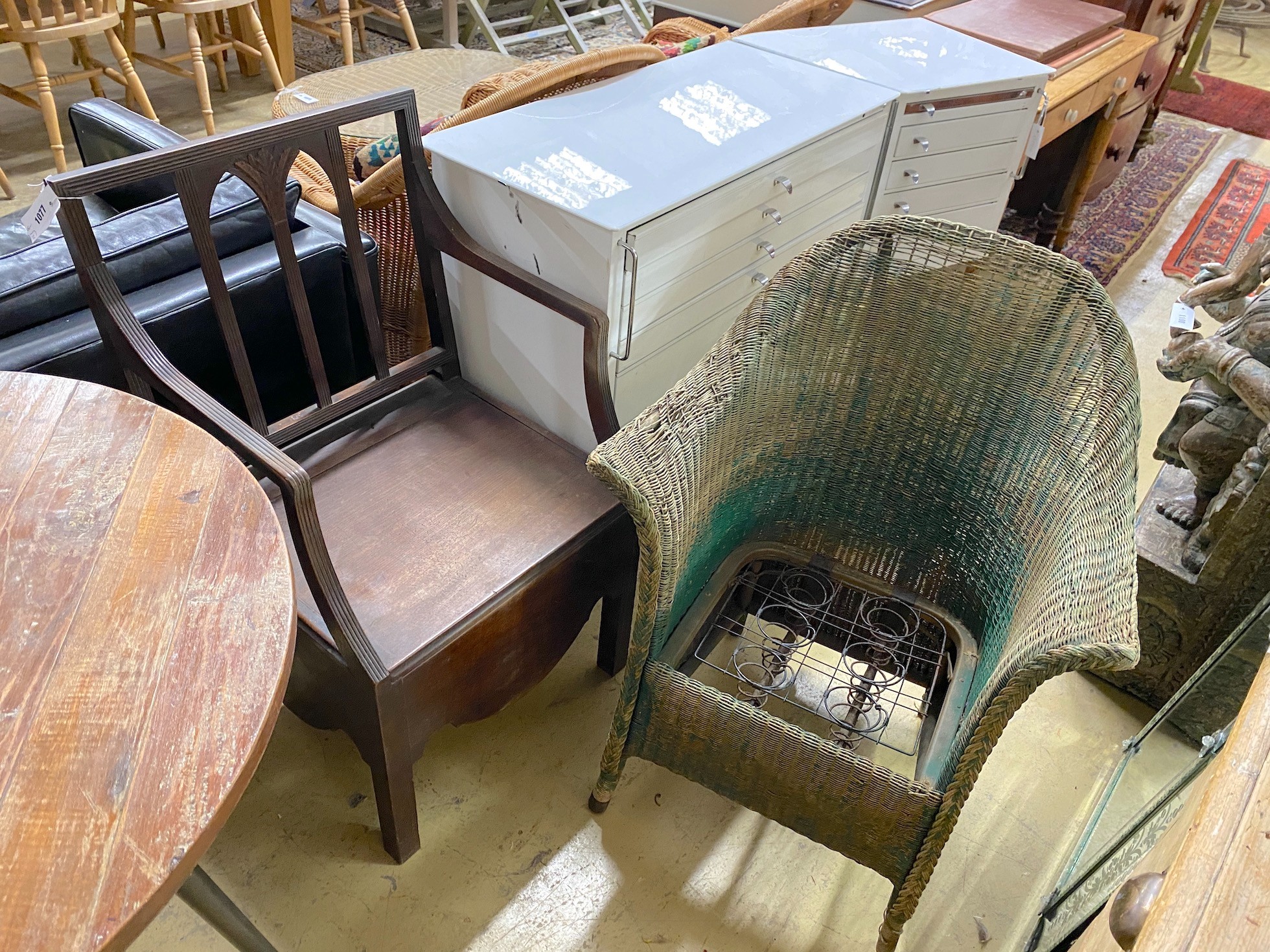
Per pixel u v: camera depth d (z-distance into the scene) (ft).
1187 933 1.69
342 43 12.52
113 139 6.45
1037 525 4.05
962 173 6.66
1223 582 5.00
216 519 2.94
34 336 4.10
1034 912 4.57
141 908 2.05
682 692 4.02
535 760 5.09
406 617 3.92
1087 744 5.35
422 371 5.07
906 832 3.77
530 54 14.24
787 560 5.09
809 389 4.56
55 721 2.38
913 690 5.55
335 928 4.31
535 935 4.35
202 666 2.53
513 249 4.72
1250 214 10.94
